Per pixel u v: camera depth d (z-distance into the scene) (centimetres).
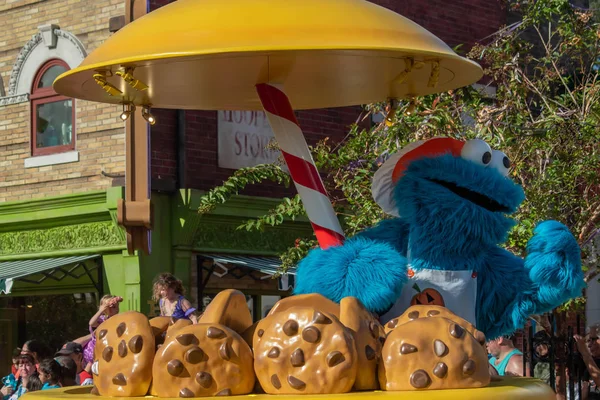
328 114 1412
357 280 351
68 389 322
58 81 372
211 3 308
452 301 388
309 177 391
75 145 1327
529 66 1201
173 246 1268
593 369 689
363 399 239
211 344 256
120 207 1205
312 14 294
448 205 386
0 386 1434
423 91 431
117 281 1262
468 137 754
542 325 729
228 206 1291
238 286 1379
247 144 1341
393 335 261
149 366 264
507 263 416
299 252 855
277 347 253
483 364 261
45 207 1325
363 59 360
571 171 756
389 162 410
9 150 1390
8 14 1400
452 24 1534
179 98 437
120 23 1277
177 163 1273
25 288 1423
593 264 771
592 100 819
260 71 382
